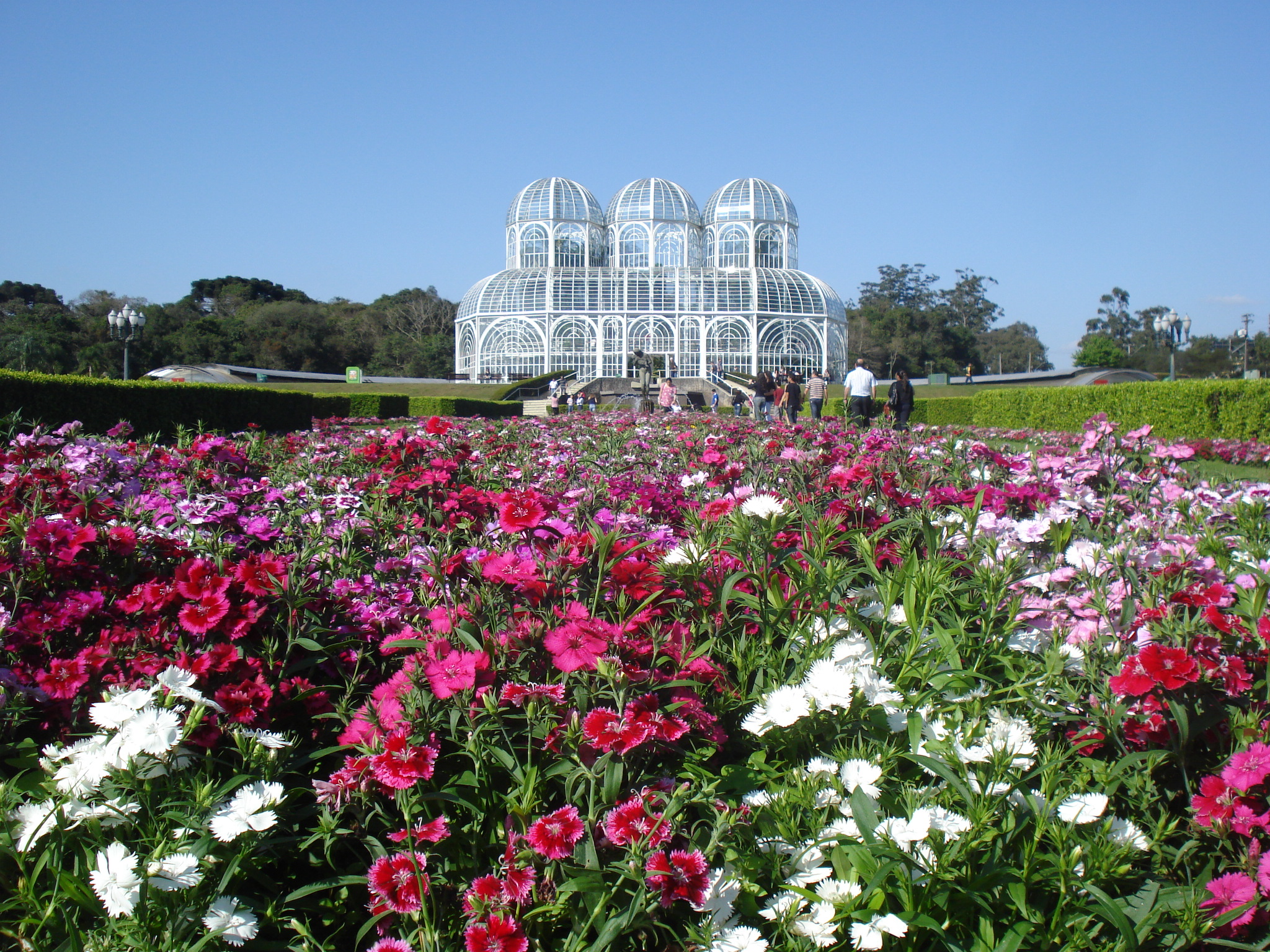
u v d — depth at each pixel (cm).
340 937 224
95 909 189
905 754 229
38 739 276
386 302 8494
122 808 205
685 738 273
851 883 200
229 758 246
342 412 2556
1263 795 218
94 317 6738
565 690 247
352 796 221
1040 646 308
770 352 5609
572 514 382
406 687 244
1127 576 309
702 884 195
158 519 405
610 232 5806
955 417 2825
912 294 10112
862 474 428
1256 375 6025
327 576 364
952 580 334
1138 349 10469
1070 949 191
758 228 5841
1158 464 580
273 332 7031
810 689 248
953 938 195
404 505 479
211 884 199
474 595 287
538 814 225
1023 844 213
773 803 223
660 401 3022
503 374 5628
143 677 256
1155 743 249
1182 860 227
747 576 317
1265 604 274
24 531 307
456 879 224
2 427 1197
